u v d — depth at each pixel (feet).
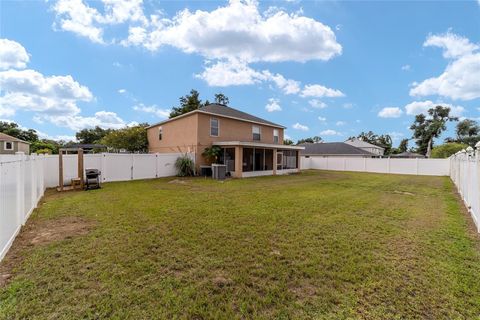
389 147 181.06
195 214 19.86
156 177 50.26
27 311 7.68
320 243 13.80
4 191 11.82
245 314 7.75
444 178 56.80
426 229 16.65
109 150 87.25
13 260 11.22
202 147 56.03
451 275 10.27
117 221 17.65
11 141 99.35
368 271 10.58
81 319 7.38
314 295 8.83
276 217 19.22
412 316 7.75
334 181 47.37
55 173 36.47
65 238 14.12
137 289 9.00
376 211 21.75
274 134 76.33
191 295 8.69
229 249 12.79
